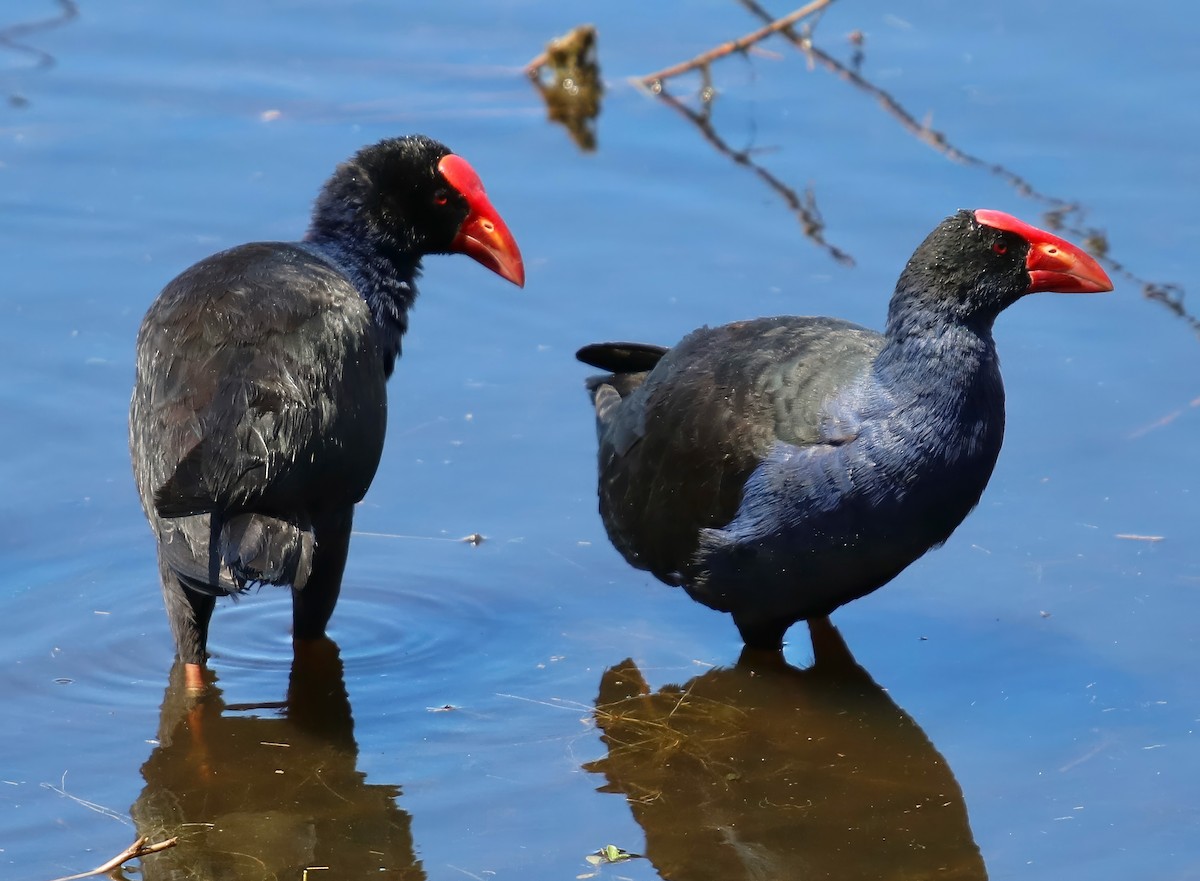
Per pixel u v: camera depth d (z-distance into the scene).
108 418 14.38
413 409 14.56
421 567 12.84
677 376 12.27
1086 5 20.20
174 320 10.94
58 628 11.95
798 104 18.84
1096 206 16.77
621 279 16.16
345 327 11.13
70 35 20.11
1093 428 13.97
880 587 12.45
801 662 12.07
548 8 20.81
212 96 19.00
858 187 17.38
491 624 12.31
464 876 9.66
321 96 19.00
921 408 10.98
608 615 12.49
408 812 10.29
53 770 10.58
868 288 15.79
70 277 16.27
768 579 11.60
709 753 10.98
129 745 10.86
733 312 15.56
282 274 11.27
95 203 17.27
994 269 11.08
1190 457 13.56
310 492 10.77
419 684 11.64
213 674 11.70
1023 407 14.27
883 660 11.98
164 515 10.08
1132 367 14.71
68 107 18.81
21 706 11.17
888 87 18.98
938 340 11.00
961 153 17.75
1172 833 9.95
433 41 20.06
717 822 10.25
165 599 11.02
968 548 12.91
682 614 12.59
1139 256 16.05
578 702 11.49
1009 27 19.94
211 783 10.52
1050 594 12.38
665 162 17.98
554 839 10.05
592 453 14.02
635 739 11.11
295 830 10.09
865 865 9.83
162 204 17.27
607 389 13.52
